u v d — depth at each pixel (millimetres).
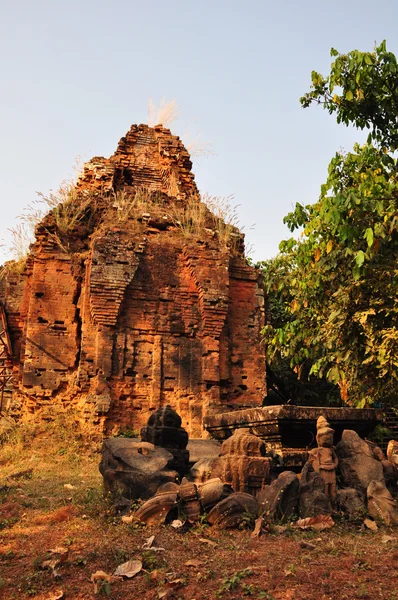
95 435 13242
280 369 20531
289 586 3672
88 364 13992
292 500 5562
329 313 10680
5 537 5172
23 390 14297
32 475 10062
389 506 5656
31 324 14672
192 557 4348
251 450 6230
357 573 3877
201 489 5559
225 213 17219
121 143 19922
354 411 7344
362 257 7750
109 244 14859
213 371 14820
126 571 4023
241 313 15938
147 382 14391
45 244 15367
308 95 9133
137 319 14734
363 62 8414
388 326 9219
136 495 6012
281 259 13234
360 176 10039
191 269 15430
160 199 17453
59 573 4055
